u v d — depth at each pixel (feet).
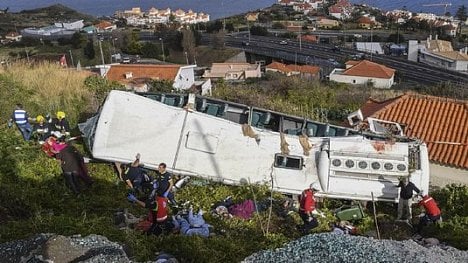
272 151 40.01
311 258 24.54
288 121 44.50
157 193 32.68
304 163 39.55
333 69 251.60
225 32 377.91
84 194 35.58
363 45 325.83
